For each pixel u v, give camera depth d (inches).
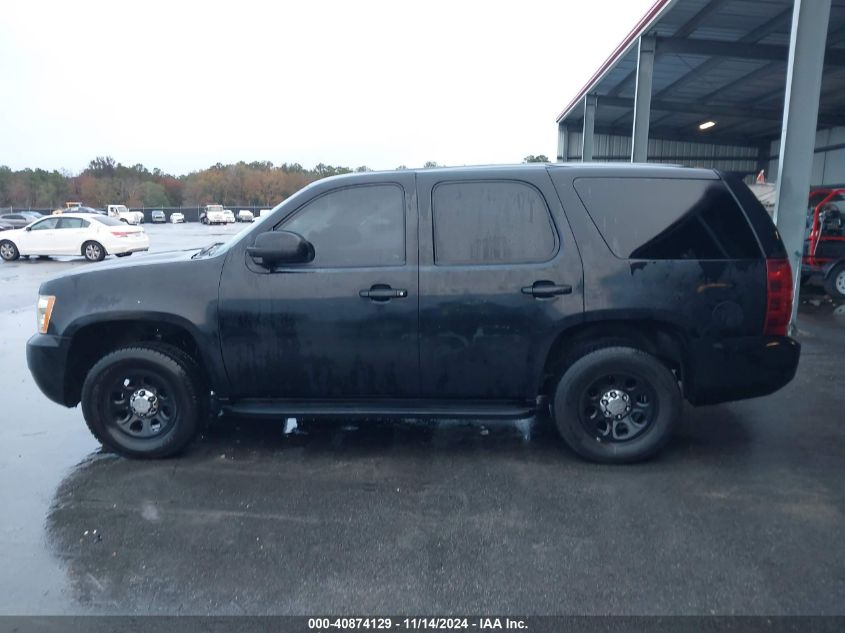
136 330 177.0
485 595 110.8
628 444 162.7
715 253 156.6
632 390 162.9
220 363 163.9
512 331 157.9
